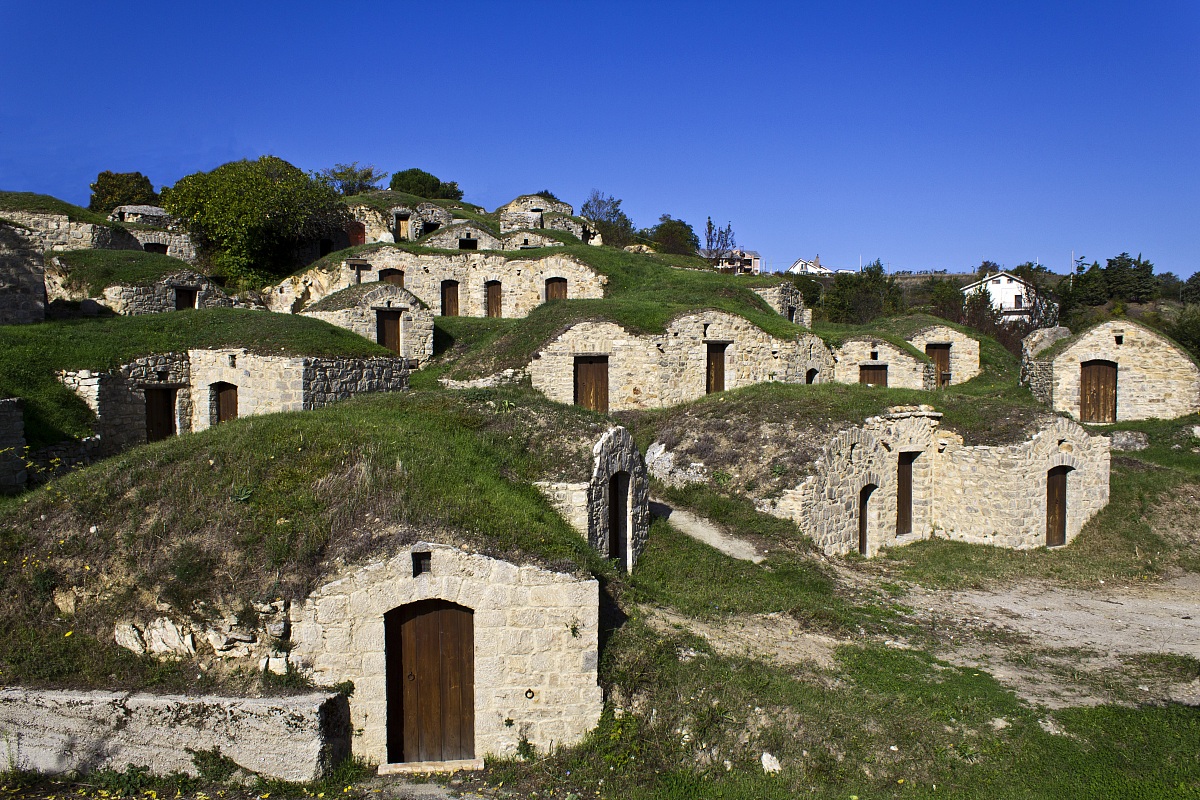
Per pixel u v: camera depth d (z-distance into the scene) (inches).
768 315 1176.8
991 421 700.0
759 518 605.9
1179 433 890.1
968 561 640.4
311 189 1531.7
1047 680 410.3
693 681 364.2
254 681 316.8
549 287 1406.3
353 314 1024.2
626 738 330.0
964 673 411.8
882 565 628.7
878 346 1178.6
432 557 327.6
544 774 318.0
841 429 650.2
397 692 330.3
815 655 419.5
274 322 841.5
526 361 956.6
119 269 1029.8
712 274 1475.1
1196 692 398.9
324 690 316.2
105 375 706.2
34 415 625.9
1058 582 599.8
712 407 762.8
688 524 615.2
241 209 1423.5
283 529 343.6
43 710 305.7
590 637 334.6
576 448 493.7
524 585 329.7
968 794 315.3
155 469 390.6
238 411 794.2
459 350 1131.3
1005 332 1782.7
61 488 391.2
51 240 1124.5
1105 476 720.3
